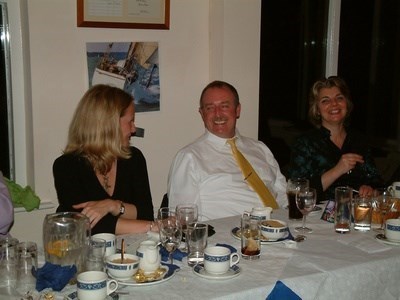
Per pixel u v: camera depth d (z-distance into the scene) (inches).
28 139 114.7
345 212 83.2
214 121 104.3
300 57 141.8
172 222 70.6
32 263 64.1
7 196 86.0
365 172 114.5
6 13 110.3
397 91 155.9
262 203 103.5
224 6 123.6
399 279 73.8
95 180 89.8
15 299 58.0
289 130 142.7
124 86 119.2
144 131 123.6
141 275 63.1
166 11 121.5
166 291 60.4
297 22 139.9
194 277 64.5
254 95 131.7
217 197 102.4
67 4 110.5
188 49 126.7
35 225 113.5
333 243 78.2
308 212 84.4
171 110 126.4
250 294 61.2
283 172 143.3
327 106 113.3
